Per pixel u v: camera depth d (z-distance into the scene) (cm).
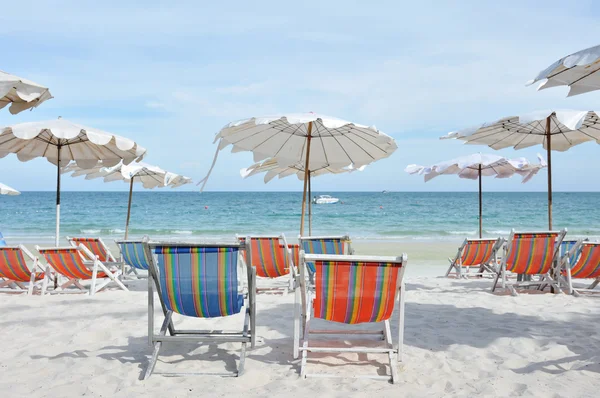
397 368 382
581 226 3503
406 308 609
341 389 339
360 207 5991
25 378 358
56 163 794
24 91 422
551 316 557
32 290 730
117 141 622
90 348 432
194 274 367
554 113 534
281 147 646
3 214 4562
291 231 3172
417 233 2852
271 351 424
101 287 730
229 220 4097
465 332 488
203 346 435
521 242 700
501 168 1055
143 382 351
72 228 3203
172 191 13200
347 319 371
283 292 759
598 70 382
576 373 365
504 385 343
